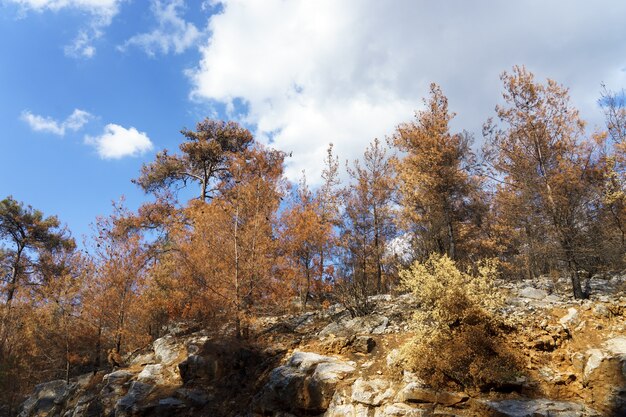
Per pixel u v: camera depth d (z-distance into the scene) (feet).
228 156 88.94
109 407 49.44
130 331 65.72
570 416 25.17
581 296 42.60
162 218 87.56
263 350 46.85
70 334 67.67
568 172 49.24
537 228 50.29
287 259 58.49
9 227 104.83
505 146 54.85
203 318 54.24
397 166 69.21
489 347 31.32
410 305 48.21
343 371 36.14
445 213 62.90
